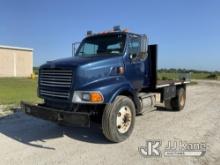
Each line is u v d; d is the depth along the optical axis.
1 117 8.15
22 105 6.16
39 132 6.55
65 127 7.05
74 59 6.00
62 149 5.32
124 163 4.63
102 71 5.72
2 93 14.45
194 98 14.68
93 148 5.41
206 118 8.57
